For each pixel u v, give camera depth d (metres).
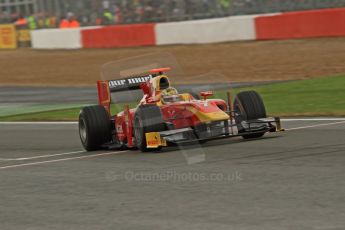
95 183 24.98
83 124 33.84
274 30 87.69
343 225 16.86
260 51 82.31
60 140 39.25
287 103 47.25
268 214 18.53
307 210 18.59
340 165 24.61
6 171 29.78
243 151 29.02
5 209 21.94
